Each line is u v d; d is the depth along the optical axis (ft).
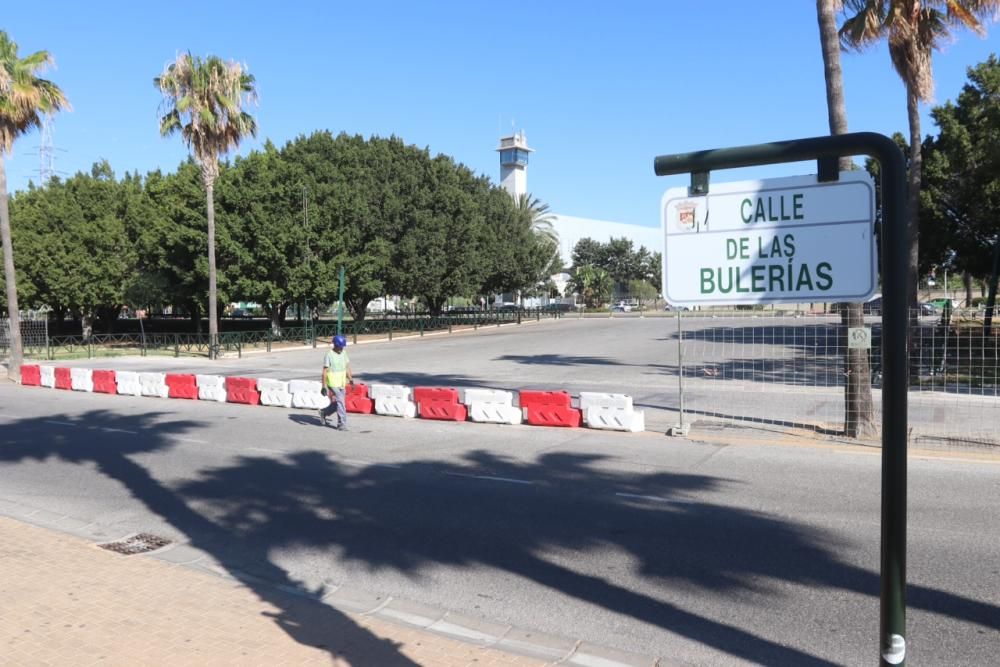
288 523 24.90
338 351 43.65
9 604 16.98
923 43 58.34
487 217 171.01
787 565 19.86
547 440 38.78
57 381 70.18
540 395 43.16
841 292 8.92
